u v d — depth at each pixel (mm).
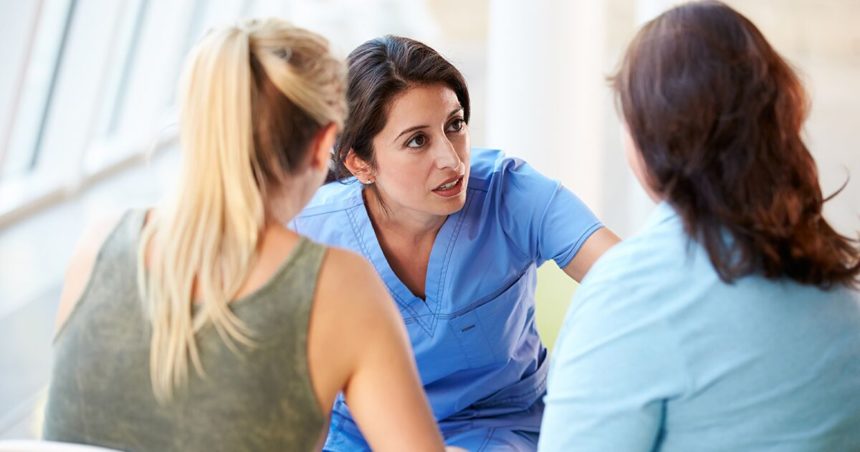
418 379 1960
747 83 1791
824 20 16719
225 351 1841
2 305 6664
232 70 1851
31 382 5477
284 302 1854
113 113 11258
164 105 11734
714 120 1794
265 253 1889
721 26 1824
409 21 16750
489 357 2908
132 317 1900
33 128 9406
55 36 9258
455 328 2855
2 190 8984
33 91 9273
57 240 8281
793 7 17203
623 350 1852
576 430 1879
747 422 1843
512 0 6383
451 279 2824
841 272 1870
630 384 1844
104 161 10570
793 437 1849
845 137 10125
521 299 2945
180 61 12141
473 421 2941
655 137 1844
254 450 1857
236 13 13875
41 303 6719
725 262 1806
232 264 1857
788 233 1816
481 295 2850
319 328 1862
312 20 15508
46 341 6062
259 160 1893
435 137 2602
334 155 2740
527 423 2959
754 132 1792
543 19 6336
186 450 1865
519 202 2883
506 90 6504
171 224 1876
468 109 2711
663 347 1833
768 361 1822
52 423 1969
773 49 1852
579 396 1881
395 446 1903
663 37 1851
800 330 1835
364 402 1914
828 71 13859
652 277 1867
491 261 2859
